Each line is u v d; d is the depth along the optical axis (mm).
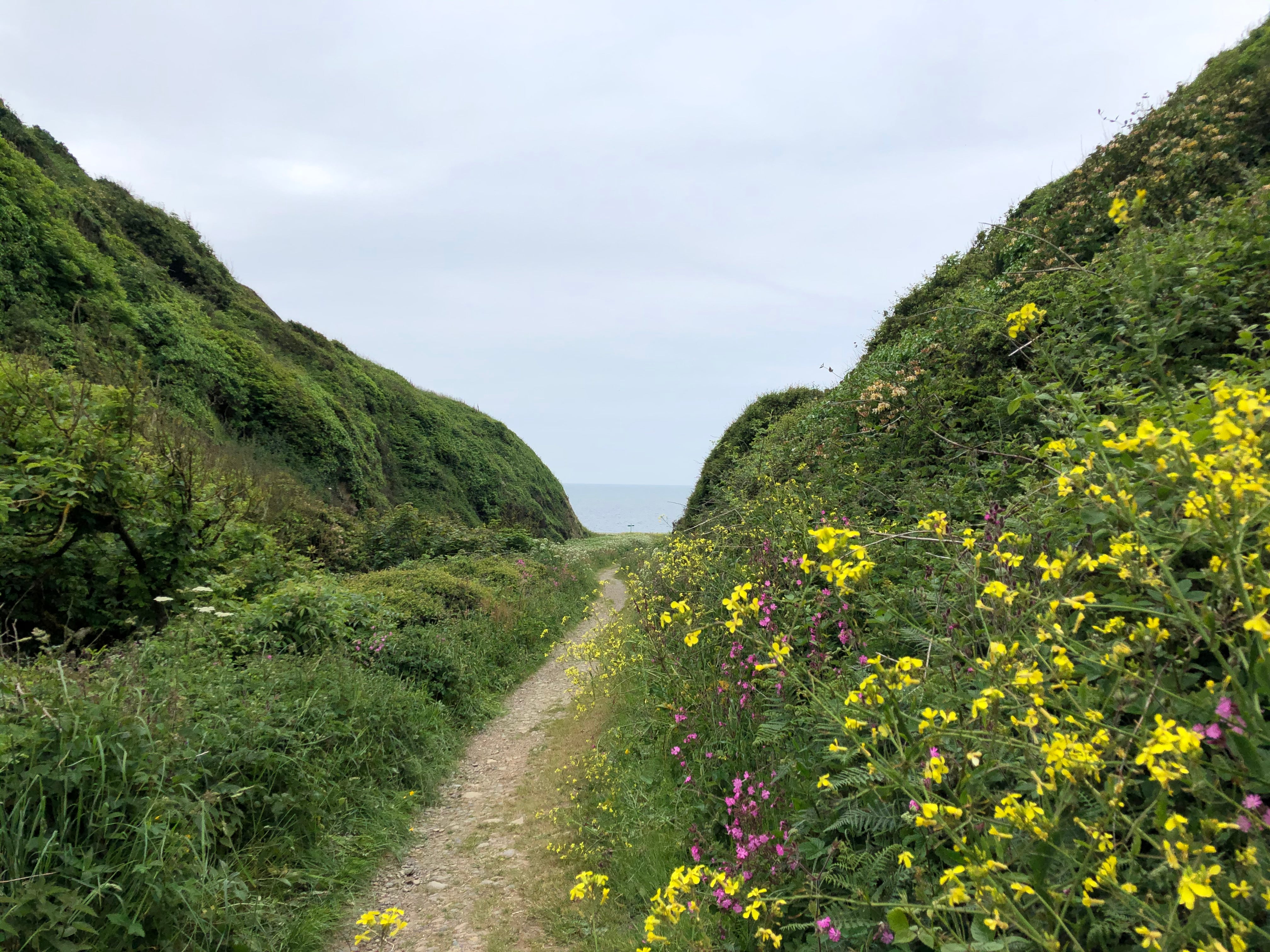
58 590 5438
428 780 5137
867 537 3518
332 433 24625
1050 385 3176
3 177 16188
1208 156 6621
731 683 3865
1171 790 1315
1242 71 8594
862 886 2037
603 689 6320
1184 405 2180
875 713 1788
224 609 6152
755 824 2867
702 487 15227
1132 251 3697
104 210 23531
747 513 6309
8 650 4848
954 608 2375
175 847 2875
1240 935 1111
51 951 2350
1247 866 1168
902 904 1432
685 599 5621
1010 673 1683
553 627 10883
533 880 3639
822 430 7754
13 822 2582
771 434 11219
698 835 3215
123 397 5750
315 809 3943
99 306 17422
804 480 6523
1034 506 2570
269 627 5992
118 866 2697
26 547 5098
